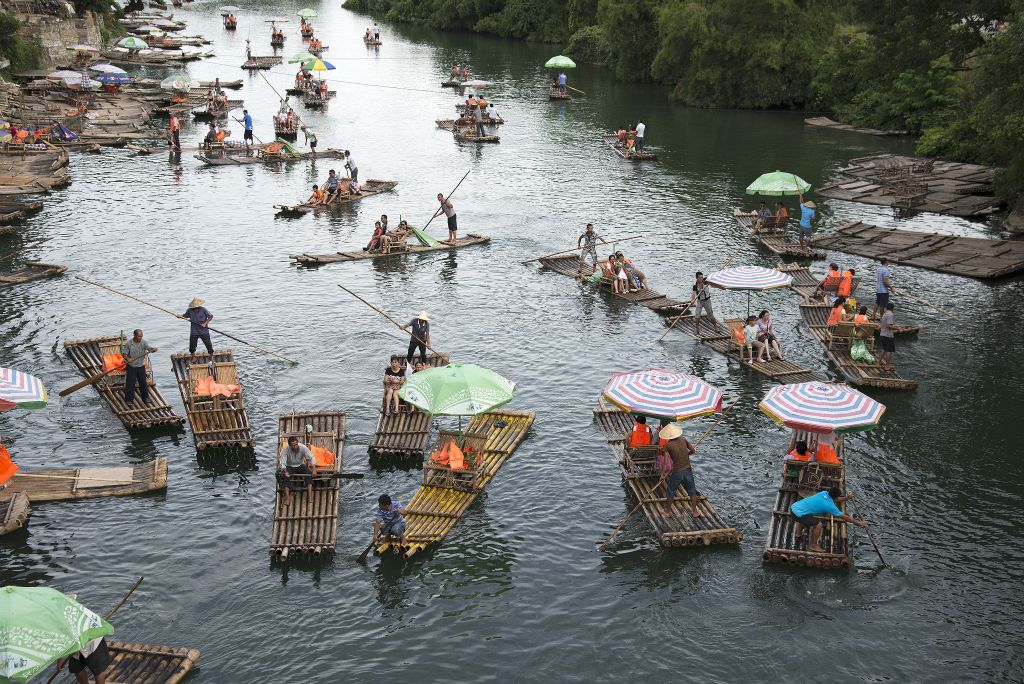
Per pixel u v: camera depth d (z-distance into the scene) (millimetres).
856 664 17422
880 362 29375
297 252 41000
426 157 60000
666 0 88812
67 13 92125
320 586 19594
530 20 126125
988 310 34406
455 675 17219
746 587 19531
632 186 53375
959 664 17391
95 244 41250
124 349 25938
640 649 17875
